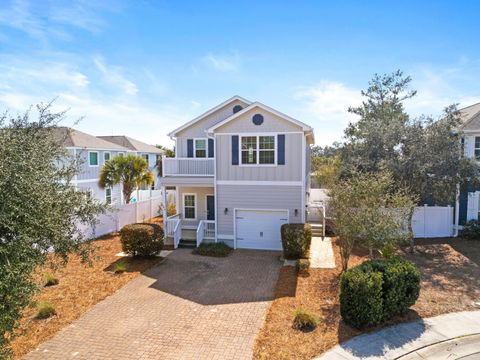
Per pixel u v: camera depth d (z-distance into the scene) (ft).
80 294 35.04
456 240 55.01
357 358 22.59
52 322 28.84
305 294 34.09
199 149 64.85
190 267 45.03
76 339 26.05
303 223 51.42
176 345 24.99
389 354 23.06
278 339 25.23
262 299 33.68
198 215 64.59
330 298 32.89
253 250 54.19
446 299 32.12
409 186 48.44
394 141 51.60
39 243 19.22
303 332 26.20
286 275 40.40
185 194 64.85
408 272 28.53
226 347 24.53
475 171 47.67
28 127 21.44
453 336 25.31
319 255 48.52
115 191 94.63
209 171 58.08
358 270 27.84
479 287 35.14
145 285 38.06
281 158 53.31
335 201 38.58
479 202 57.00
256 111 53.72
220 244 53.83
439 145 47.62
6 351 17.53
